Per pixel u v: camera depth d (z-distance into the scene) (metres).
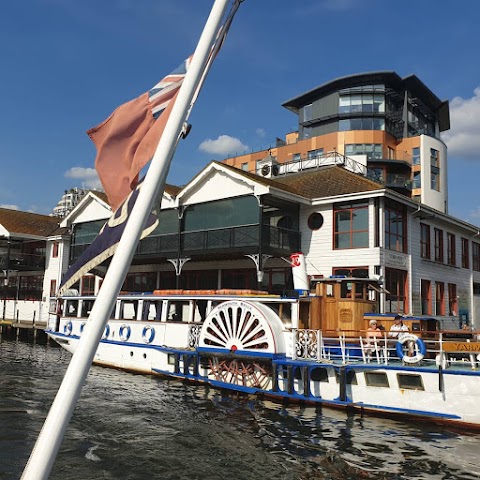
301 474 8.38
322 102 52.19
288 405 12.98
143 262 27.23
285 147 54.59
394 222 20.97
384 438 10.27
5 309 37.19
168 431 10.65
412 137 49.91
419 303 21.84
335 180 22.72
